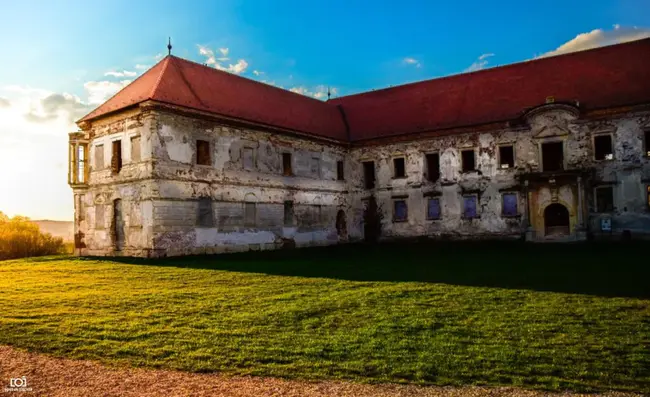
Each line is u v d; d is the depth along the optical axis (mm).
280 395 8539
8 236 47656
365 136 44656
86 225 35156
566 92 37625
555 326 12742
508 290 17391
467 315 14062
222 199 34000
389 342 11633
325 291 17969
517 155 37938
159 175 30391
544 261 25703
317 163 42344
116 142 33531
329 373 9703
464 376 9508
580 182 34812
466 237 39531
